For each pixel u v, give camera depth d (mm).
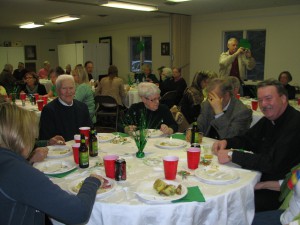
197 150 1621
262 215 1621
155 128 2613
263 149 1882
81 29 11562
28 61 11875
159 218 1230
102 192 1303
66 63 10594
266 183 1690
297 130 1676
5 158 1013
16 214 1017
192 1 5566
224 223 1346
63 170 1589
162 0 5504
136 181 1476
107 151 1970
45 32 12148
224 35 7152
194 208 1254
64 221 1055
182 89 5703
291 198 1480
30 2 5734
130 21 9102
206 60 7512
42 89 5562
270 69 6375
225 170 1587
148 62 9148
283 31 6035
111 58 10328
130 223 1231
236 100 2379
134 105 2701
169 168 1462
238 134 2248
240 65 5336
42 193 999
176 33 7461
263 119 2014
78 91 4035
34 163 1724
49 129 2479
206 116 2555
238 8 6387
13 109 1101
